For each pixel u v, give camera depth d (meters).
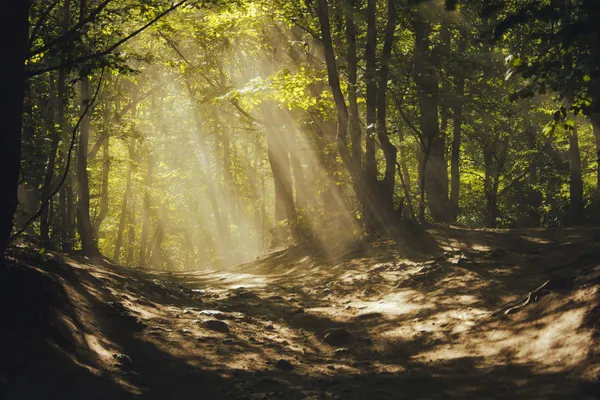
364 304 13.13
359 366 8.87
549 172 35.84
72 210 31.91
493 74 25.55
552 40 8.70
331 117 24.41
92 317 9.39
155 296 12.70
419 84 23.48
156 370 8.08
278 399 7.23
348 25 22.30
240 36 25.98
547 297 9.49
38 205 22.20
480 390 7.38
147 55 19.03
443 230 20.78
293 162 30.75
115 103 39.16
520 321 9.33
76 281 10.63
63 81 21.12
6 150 8.15
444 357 8.88
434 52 24.17
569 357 7.75
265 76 29.12
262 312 12.31
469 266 14.21
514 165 37.59
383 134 21.64
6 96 8.14
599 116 23.41
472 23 27.47
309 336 10.78
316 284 16.39
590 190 35.03
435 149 28.81
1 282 8.25
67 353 7.71
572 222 27.14
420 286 13.73
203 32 25.31
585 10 7.95
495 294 11.89
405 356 9.29
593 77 8.55
